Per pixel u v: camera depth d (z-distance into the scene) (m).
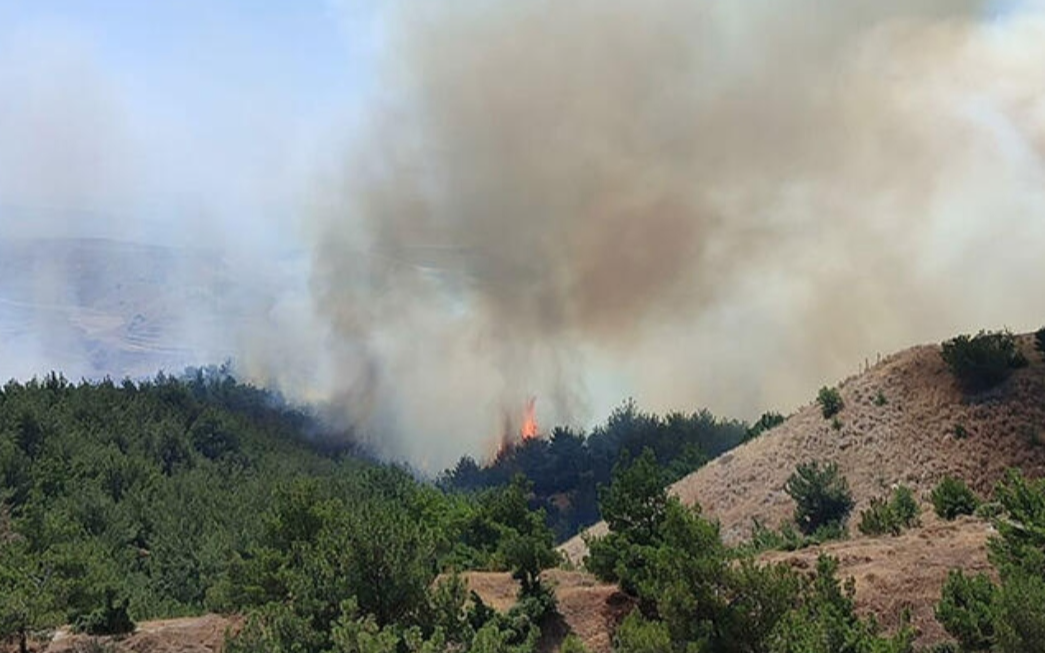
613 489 33.47
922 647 25.50
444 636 24.97
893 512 42.47
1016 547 24.77
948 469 50.28
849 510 50.75
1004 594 19.44
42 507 64.56
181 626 36.72
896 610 28.44
